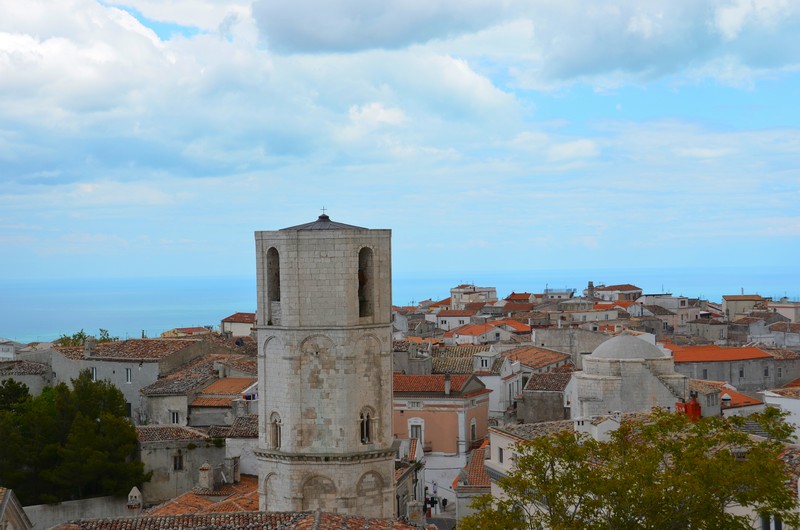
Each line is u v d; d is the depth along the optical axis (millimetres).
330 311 72625
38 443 112000
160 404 133875
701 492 49281
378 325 74062
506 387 162125
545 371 176250
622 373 108250
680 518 50781
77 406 116625
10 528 68188
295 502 73250
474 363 165500
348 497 73000
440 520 114875
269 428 74625
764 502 52125
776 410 55906
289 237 72625
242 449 111375
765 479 49625
